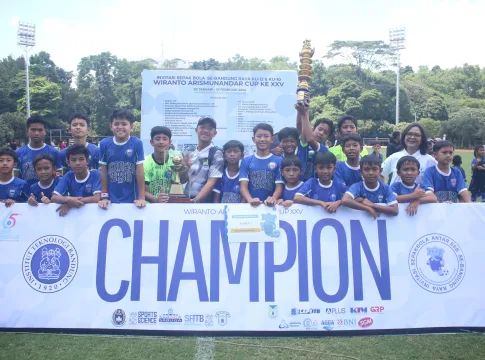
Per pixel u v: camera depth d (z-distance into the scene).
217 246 3.90
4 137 39.59
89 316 3.78
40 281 3.85
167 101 7.27
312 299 3.81
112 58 72.75
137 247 3.91
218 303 3.79
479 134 57.69
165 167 5.14
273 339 3.64
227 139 7.31
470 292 3.89
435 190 4.63
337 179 4.32
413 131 5.05
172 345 3.47
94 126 68.88
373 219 3.97
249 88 7.27
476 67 108.62
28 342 3.53
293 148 4.70
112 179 4.48
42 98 62.41
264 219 3.94
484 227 3.99
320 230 3.94
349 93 62.25
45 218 3.96
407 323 3.80
